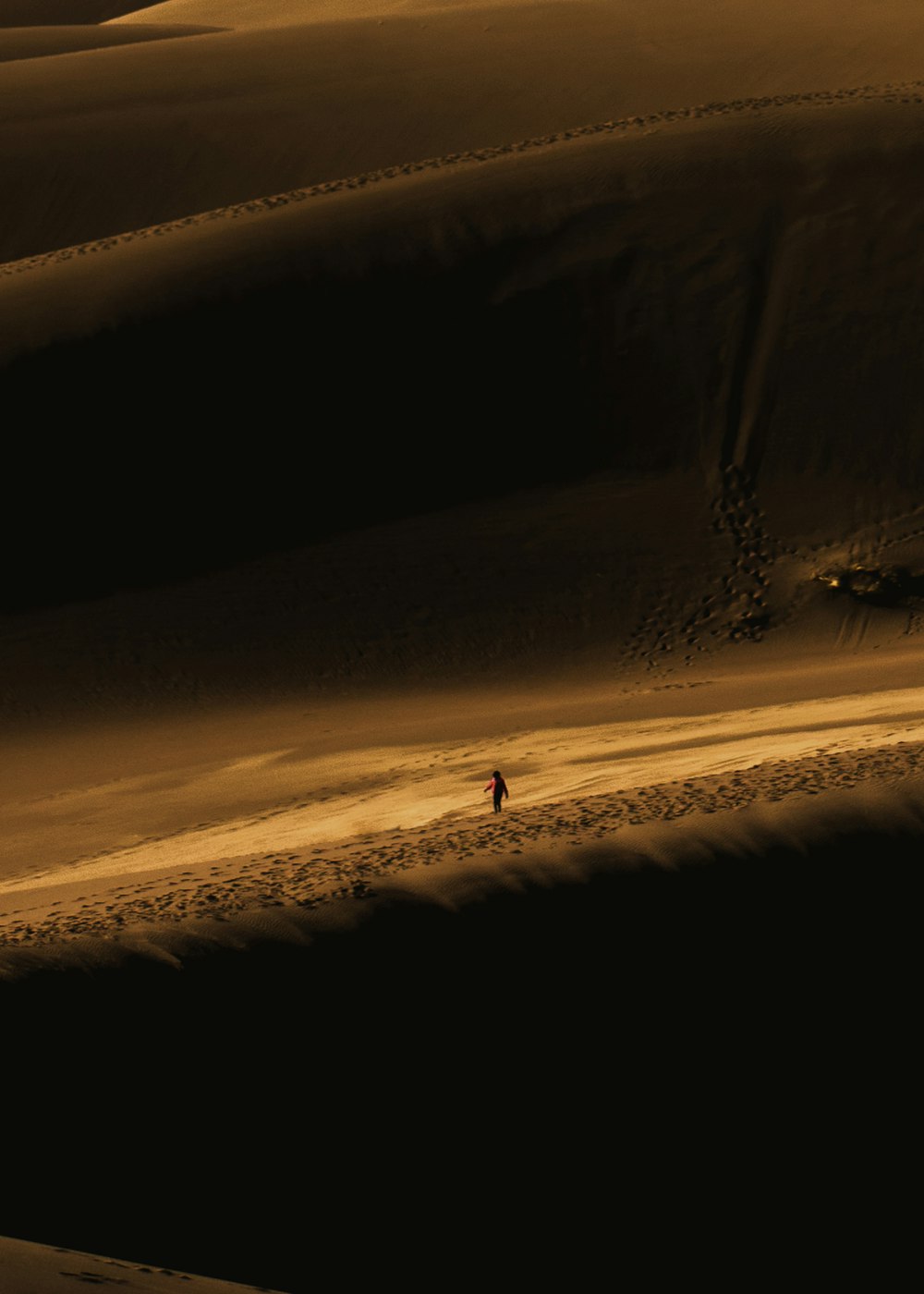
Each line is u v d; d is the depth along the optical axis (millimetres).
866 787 48812
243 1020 39312
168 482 116312
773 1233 40812
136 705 99875
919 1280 40812
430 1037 40469
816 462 113375
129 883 55531
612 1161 40500
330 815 69375
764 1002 43094
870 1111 42438
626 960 42812
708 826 46500
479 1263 38531
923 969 44250
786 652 97438
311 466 117438
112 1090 37188
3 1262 20469
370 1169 38500
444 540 112375
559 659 101375
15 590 110562
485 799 65812
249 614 107688
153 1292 20766
